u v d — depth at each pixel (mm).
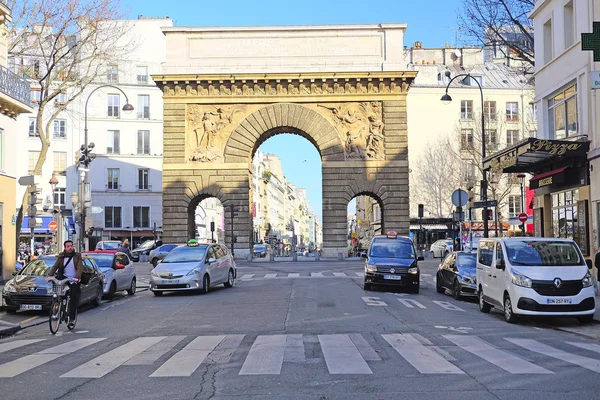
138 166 70188
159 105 71375
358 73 50656
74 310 14484
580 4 23391
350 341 11719
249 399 7348
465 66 73062
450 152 65750
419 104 67688
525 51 33188
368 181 51062
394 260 24406
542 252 16016
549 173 25531
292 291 23594
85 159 30859
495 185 59844
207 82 51406
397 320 15195
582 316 15094
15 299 17875
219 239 89438
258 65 51688
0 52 28812
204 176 51375
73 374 9055
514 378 8383
